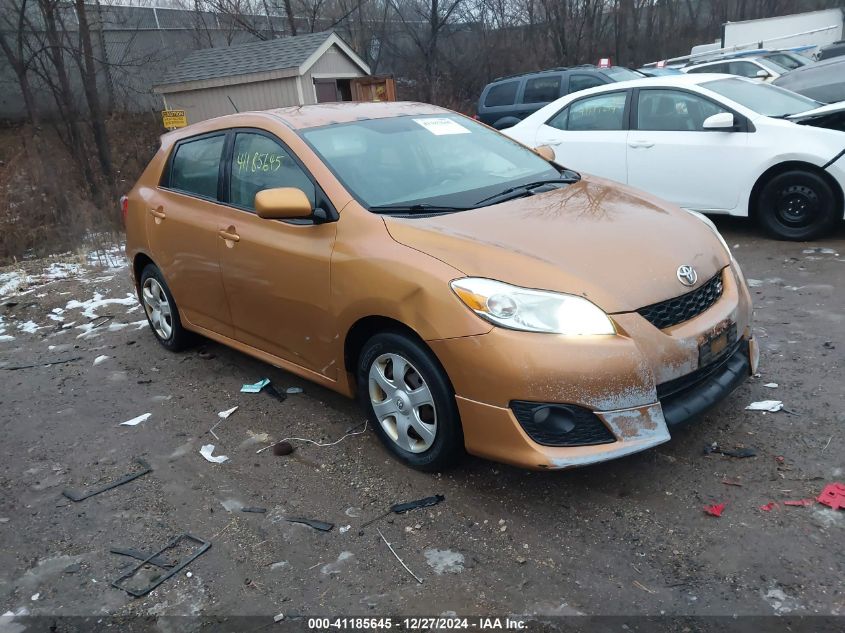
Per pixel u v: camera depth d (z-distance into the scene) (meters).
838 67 9.16
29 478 3.83
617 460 3.41
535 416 2.89
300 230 3.77
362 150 4.01
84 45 14.93
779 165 6.53
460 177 4.09
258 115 4.37
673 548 2.79
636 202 3.84
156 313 5.46
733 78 7.44
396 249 3.29
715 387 3.21
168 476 3.70
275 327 4.09
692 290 3.17
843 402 3.69
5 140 17.38
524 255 3.07
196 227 4.54
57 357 5.65
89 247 9.79
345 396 4.02
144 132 19.02
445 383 3.14
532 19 29.20
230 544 3.08
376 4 27.39
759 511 2.94
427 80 27.12
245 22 25.52
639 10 32.72
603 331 2.87
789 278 5.72
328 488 3.44
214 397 4.60
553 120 8.05
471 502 3.20
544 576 2.71
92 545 3.18
